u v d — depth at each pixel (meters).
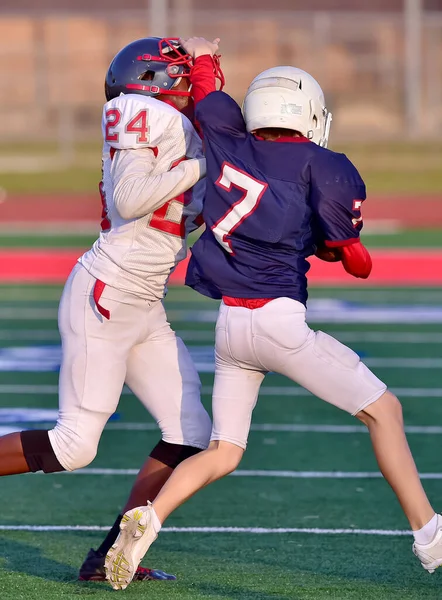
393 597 15.06
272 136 14.77
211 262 14.61
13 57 100.12
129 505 15.67
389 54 99.69
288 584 15.62
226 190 14.40
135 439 24.86
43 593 15.12
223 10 119.19
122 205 14.51
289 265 14.41
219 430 14.80
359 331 37.97
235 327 14.41
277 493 20.78
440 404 28.02
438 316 40.91
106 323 15.07
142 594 15.09
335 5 121.50
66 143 97.00
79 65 101.06
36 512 19.50
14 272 50.72
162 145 14.98
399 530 18.48
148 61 15.44
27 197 78.94
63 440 14.97
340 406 14.43
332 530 18.48
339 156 14.35
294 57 104.50
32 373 31.47
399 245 57.72
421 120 95.69
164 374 15.73
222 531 18.44
